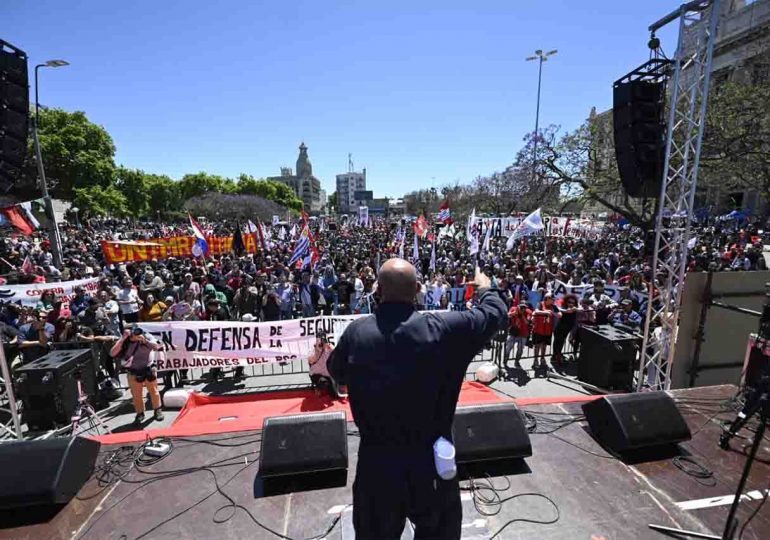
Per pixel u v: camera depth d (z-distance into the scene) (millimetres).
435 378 1530
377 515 1558
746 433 3537
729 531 2133
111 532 2486
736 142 14578
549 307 9492
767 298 4328
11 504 2559
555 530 2477
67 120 45000
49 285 10234
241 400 7262
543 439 3414
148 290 12312
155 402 6977
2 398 7449
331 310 13602
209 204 59344
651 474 3008
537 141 19469
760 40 21594
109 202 45938
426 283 13445
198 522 2557
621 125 6273
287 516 2596
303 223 16078
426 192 81750
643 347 6410
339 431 2988
